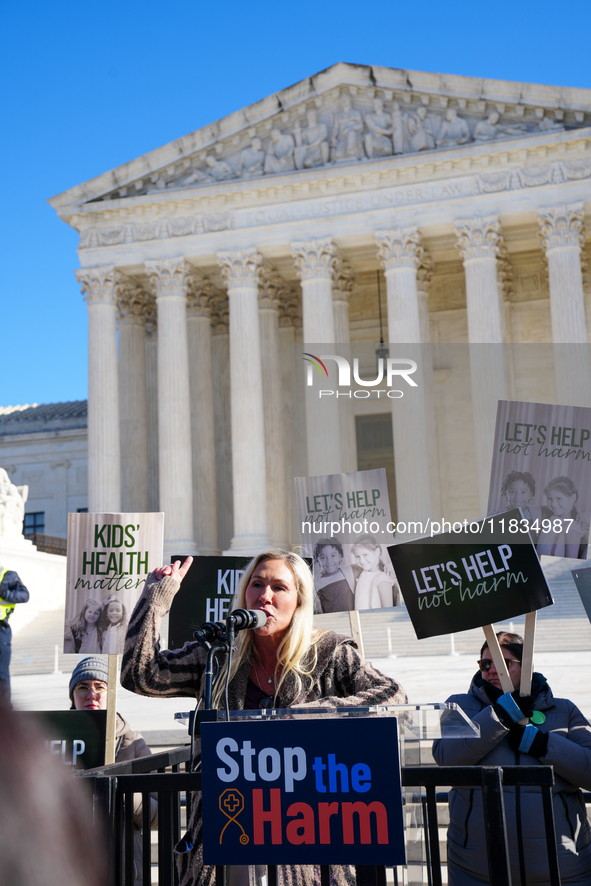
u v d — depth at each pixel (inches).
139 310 1947.6
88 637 303.7
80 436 2450.8
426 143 1662.2
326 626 1184.2
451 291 1936.5
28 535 1814.7
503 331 1672.0
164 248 1763.0
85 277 1777.8
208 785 150.0
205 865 152.6
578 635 935.7
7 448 2492.6
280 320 1974.7
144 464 1907.0
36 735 45.2
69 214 1782.7
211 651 177.0
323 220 1702.8
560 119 1603.1
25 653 1311.5
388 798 145.1
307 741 148.4
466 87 1632.6
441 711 161.0
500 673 236.1
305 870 169.9
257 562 195.5
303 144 1731.1
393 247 1659.7
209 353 1921.8
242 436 1690.5
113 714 261.1
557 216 1583.4
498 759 229.1
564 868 222.4
